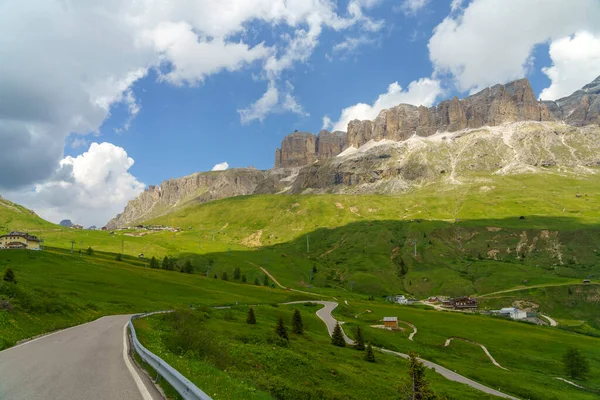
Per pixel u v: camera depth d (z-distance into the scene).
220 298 150.75
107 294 115.69
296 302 181.50
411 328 151.50
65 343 30.92
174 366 20.78
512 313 198.38
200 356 31.38
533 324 176.38
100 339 33.69
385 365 80.31
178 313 60.53
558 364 116.69
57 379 17.59
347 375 52.22
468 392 70.94
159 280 172.75
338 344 94.19
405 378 63.81
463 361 111.75
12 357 23.78
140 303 107.00
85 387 16.17
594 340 150.25
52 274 145.50
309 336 95.38
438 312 192.00
